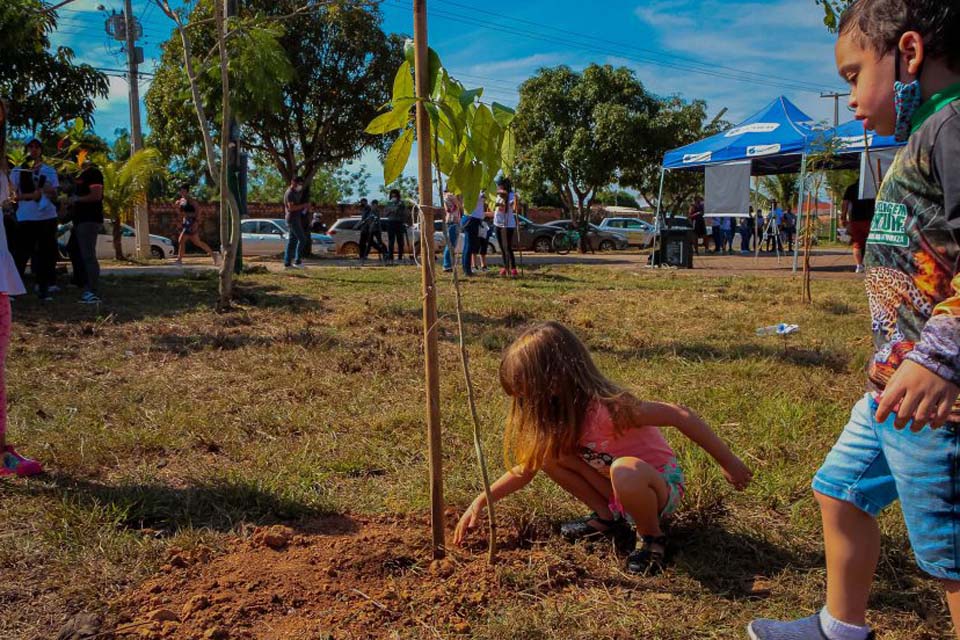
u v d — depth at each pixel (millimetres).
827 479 2010
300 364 5855
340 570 2711
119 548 2822
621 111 30906
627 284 12414
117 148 39031
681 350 6395
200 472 3654
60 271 11812
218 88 16641
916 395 1506
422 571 2723
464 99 2400
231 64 10266
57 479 3531
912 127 1725
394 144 2607
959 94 1633
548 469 2986
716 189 17531
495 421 4375
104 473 3646
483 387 5230
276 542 2885
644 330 7680
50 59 16641
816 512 3158
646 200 37312
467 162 2566
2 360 3516
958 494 1662
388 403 4852
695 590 2619
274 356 6109
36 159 8766
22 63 16156
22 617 2432
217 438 4160
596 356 6105
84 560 2740
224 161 8508
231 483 3428
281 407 4746
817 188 9977
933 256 1653
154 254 23500
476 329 7551
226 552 2844
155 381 5352
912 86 1663
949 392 1485
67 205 12625
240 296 9117
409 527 3094
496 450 3895
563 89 33031
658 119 31641
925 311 1691
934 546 1711
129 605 2488
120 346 6488
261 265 15891
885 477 1916
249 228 23172
